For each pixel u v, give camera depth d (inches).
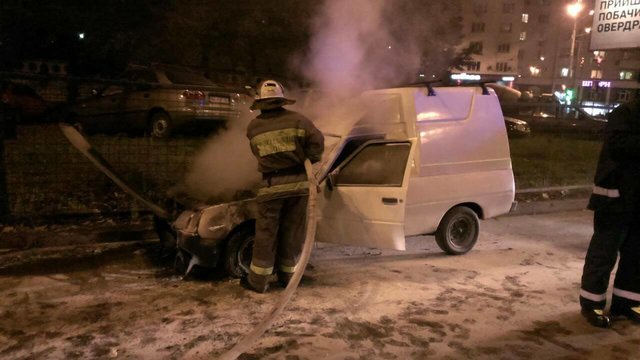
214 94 371.2
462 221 244.2
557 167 470.9
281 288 195.9
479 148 243.4
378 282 206.4
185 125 389.1
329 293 193.8
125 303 180.7
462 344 158.2
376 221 207.5
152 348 151.3
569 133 542.0
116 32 577.3
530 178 420.8
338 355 149.6
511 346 157.6
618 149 162.1
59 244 234.1
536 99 1234.6
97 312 173.5
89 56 601.0
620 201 164.7
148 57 586.2
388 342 158.1
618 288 177.5
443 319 174.9
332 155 214.4
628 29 379.6
